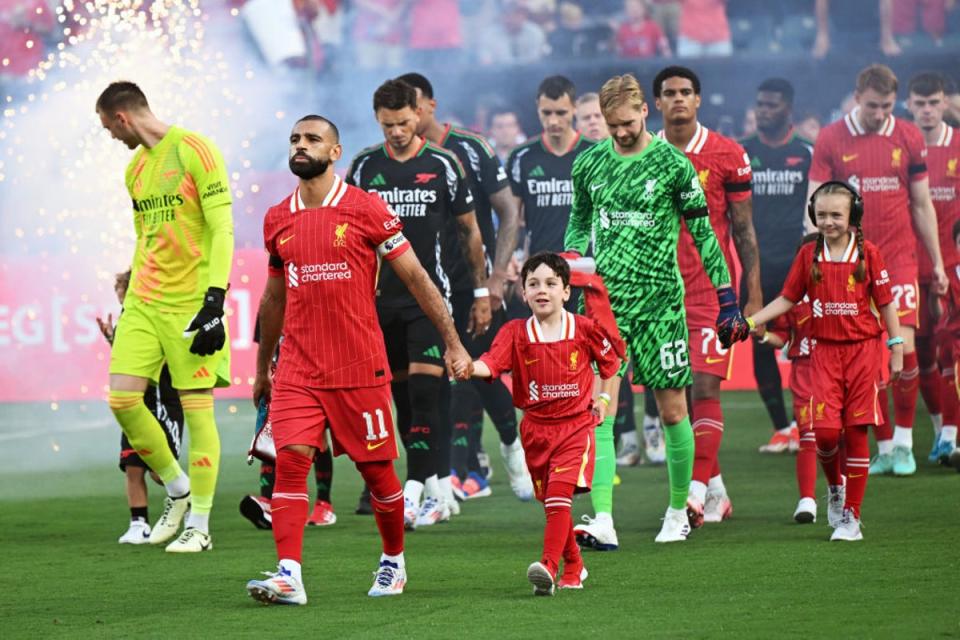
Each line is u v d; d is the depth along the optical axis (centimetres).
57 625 1852
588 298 2255
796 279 2541
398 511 2044
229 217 2464
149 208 2486
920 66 6228
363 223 1989
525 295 2086
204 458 2512
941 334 3500
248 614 1902
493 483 3547
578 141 3538
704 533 2595
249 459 2397
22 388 5416
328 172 2014
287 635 1756
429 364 2805
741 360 5309
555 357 2055
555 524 2002
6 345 5400
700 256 2559
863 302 2488
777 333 3212
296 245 1997
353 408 2000
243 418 4903
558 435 2061
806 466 2723
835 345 2500
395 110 2797
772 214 4100
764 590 1988
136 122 2475
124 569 2308
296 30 6062
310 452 1989
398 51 6378
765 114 4084
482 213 3219
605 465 2434
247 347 5366
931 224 3619
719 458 3738
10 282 5378
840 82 6250
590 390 2086
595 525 2397
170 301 2488
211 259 2428
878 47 6256
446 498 2994
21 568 2327
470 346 3064
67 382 5397
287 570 1953
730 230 3150
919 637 1658
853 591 1961
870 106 3594
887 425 3338
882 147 3591
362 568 2284
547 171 3519
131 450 2647
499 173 3180
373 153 2877
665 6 6375
